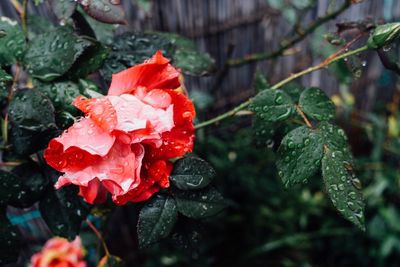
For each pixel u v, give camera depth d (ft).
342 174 1.20
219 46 2.46
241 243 3.04
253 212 2.98
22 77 1.63
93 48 1.25
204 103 2.04
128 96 1.10
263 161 2.82
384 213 2.97
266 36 2.61
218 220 2.87
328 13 1.69
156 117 1.07
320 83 2.94
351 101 3.06
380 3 2.80
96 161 1.08
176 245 1.26
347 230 3.07
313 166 1.21
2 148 1.33
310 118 1.34
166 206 1.18
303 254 3.15
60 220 1.30
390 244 2.94
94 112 1.05
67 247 1.63
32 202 1.29
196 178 1.18
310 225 3.22
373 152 3.13
